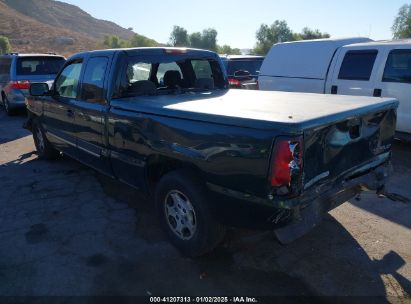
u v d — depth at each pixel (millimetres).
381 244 3703
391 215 4312
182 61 4863
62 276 3297
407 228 4012
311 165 2783
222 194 3008
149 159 3742
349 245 3699
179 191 3412
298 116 2750
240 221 3002
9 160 6789
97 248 3732
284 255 3557
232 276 3268
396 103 3729
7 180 5680
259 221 2855
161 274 3311
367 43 7270
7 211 4590
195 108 3271
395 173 5695
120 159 4117
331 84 7637
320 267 3363
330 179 3025
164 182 3523
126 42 82688
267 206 2729
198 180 3295
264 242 3775
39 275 3312
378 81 6871
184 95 4352
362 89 7113
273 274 3281
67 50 72125
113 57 4180
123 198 4934
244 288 3109
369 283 3131
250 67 11922
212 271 3344
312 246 3695
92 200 4875
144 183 3947
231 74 11578
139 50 4312
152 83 4406
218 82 5410
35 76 10977
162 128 3416
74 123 4988
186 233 3529
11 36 74125
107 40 81250
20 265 3463
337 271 3299
